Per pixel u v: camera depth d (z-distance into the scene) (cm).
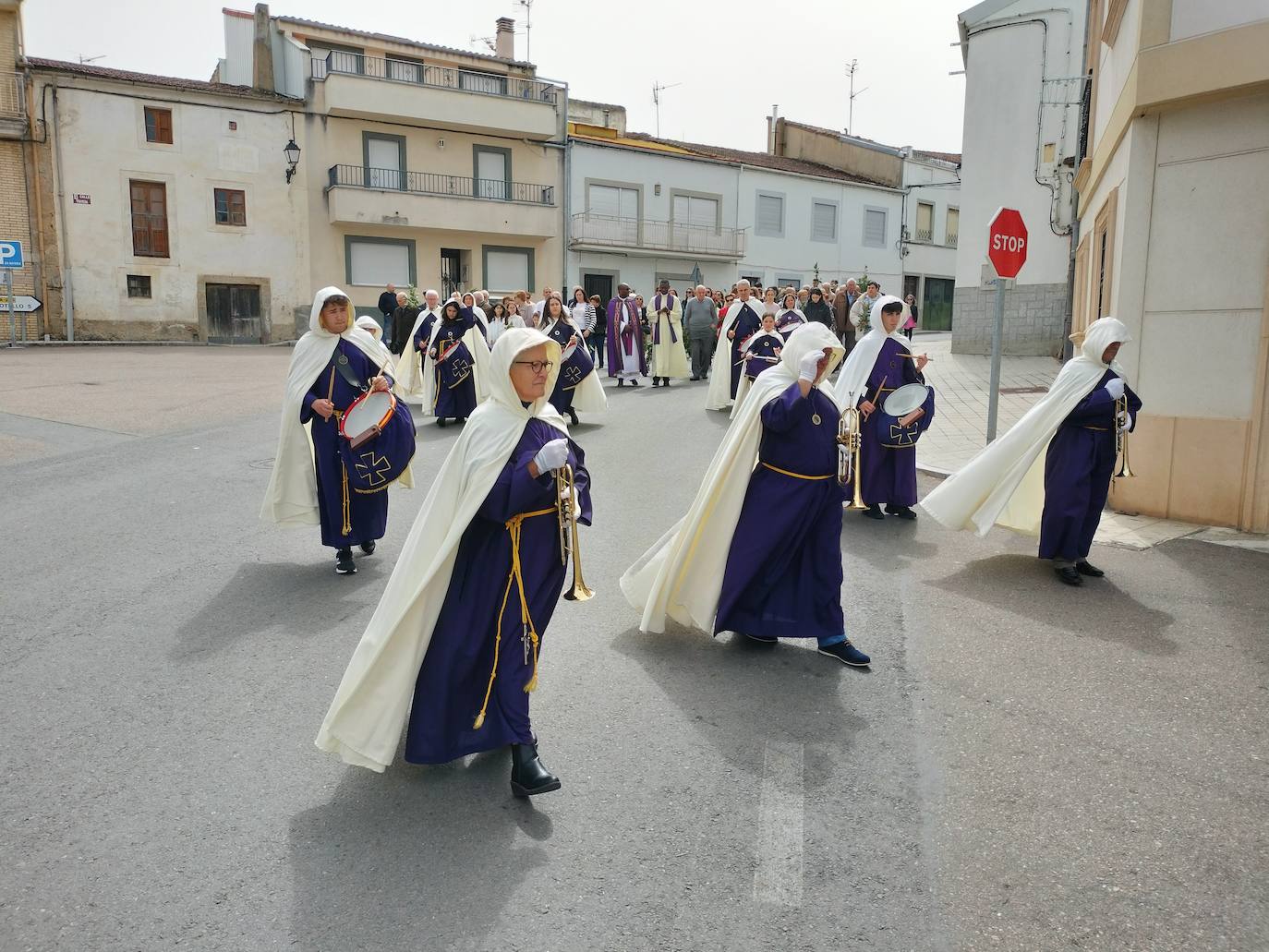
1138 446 811
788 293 1859
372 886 300
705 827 336
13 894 293
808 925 285
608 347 1903
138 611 546
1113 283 852
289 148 3019
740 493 480
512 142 3459
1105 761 389
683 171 3819
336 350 624
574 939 277
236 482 888
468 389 1255
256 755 383
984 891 304
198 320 2978
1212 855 325
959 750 397
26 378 1703
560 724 414
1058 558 630
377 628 343
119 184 2827
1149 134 775
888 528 777
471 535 354
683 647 507
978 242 2173
